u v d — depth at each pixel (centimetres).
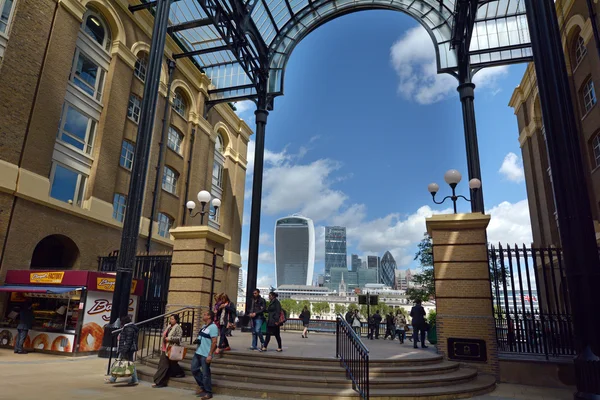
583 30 1980
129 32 2092
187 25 2077
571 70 2228
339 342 867
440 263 1047
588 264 718
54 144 1589
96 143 1852
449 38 2084
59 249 1767
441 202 1162
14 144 1418
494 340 960
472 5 1636
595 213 2047
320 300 17675
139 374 850
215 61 2800
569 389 878
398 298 16350
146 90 1263
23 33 1474
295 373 792
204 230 1191
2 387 680
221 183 3098
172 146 2472
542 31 848
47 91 1551
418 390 745
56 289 1202
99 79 1909
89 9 1875
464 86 1859
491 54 2042
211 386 721
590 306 700
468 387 786
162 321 1199
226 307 962
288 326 2252
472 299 1001
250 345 1078
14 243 1402
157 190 2191
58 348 1165
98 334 1223
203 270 1180
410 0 2231
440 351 989
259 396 710
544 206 2642
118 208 2006
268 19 2348
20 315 1187
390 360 850
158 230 2284
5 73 1399
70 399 623
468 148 1738
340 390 721
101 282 1247
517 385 907
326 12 2383
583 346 696
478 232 1039
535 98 2773
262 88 2345
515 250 1043
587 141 2123
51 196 1612
